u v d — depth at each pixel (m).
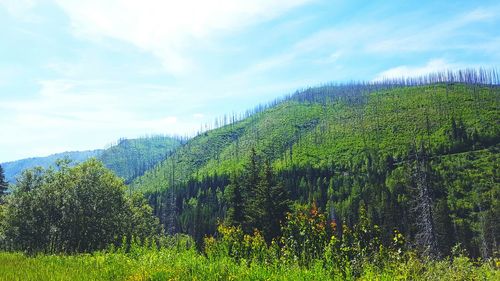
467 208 105.69
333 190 146.50
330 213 107.56
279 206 37.31
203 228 100.75
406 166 148.75
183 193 178.25
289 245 11.95
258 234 12.75
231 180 48.62
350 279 9.54
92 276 10.52
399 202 100.12
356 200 125.31
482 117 190.50
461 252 10.93
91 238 36.94
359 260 10.45
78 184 38.19
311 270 9.95
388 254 10.47
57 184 38.44
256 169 48.47
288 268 10.52
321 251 11.36
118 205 43.91
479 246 73.38
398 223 73.75
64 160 39.94
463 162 145.25
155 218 64.88
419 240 42.22
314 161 199.75
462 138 170.00
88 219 37.50
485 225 83.62
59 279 10.12
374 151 187.38
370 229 11.28
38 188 38.06
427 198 45.66
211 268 10.22
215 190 178.12
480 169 137.88
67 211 36.88
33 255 17.52
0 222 37.75
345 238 11.07
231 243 12.75
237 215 44.47
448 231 69.12
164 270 10.36
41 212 37.25
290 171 177.88
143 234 50.72
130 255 13.73
